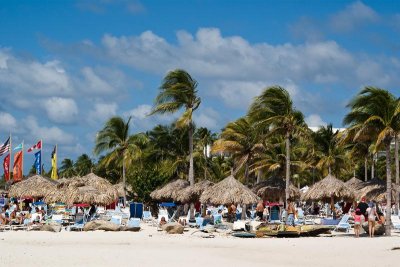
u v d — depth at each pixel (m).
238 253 25.53
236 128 50.06
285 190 46.50
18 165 63.34
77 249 26.19
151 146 59.31
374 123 34.53
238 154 50.84
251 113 42.94
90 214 42.94
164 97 48.62
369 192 42.06
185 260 22.70
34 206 53.66
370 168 88.75
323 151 66.12
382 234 34.59
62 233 35.50
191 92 48.84
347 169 69.06
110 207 58.84
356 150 57.56
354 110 34.91
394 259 23.22
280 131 43.12
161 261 22.23
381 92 33.91
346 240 30.84
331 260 23.12
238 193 40.22
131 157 61.31
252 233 33.78
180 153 58.53
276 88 42.19
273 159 61.78
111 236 33.59
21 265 20.25
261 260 23.14
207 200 40.69
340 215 47.41
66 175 124.56
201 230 36.97
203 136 70.06
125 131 62.88
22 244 28.70
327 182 41.81
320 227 34.44
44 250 25.45
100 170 85.44
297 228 33.91
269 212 45.84
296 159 65.75
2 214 40.78
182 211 55.72
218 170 65.69
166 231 35.97
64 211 46.66
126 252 25.19
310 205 70.19
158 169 58.56
